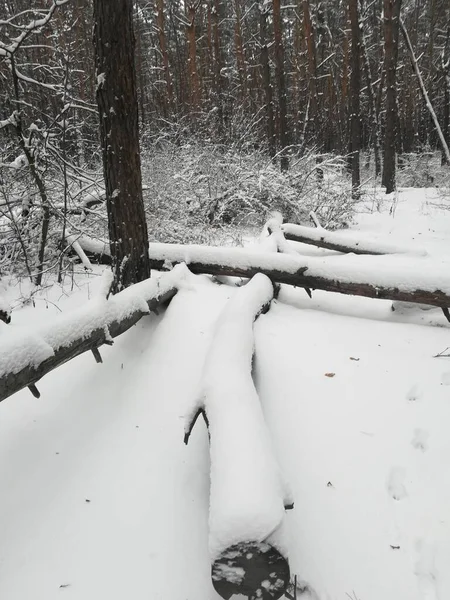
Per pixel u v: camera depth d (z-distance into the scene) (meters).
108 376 3.47
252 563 1.57
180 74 21.25
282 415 2.71
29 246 5.82
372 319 4.03
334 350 3.39
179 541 2.05
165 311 4.22
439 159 20.30
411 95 22.98
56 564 2.03
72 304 4.90
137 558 2.01
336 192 9.18
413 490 2.21
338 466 2.35
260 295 4.04
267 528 1.54
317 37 22.48
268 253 4.60
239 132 11.50
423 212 9.82
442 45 23.05
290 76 24.02
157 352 3.55
